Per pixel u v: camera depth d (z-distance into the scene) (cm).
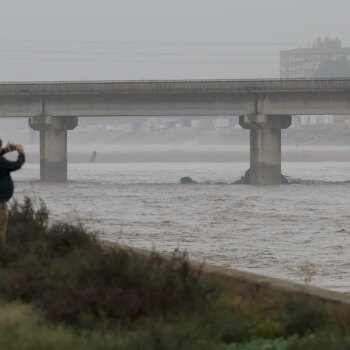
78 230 7756
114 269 5806
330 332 5225
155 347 4800
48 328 5381
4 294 6253
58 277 6209
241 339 5203
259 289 6003
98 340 4984
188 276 5859
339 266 14088
